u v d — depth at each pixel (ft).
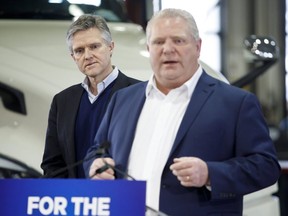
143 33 23.26
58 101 16.93
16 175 19.10
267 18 47.09
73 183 12.45
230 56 46.91
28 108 19.62
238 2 46.83
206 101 14.25
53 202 12.47
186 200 13.91
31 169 19.15
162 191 13.98
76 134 16.62
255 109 14.25
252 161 13.91
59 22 22.98
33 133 19.56
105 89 16.65
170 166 13.78
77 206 12.41
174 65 14.08
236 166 13.79
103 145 13.88
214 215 13.99
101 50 16.31
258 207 20.31
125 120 14.70
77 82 19.71
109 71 16.71
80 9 23.91
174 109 14.37
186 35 14.03
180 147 14.02
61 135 16.71
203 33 46.88
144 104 14.70
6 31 22.13
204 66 21.53
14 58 20.45
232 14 46.83
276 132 46.91
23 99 19.65
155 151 14.20
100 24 16.38
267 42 23.32
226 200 14.07
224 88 14.44
